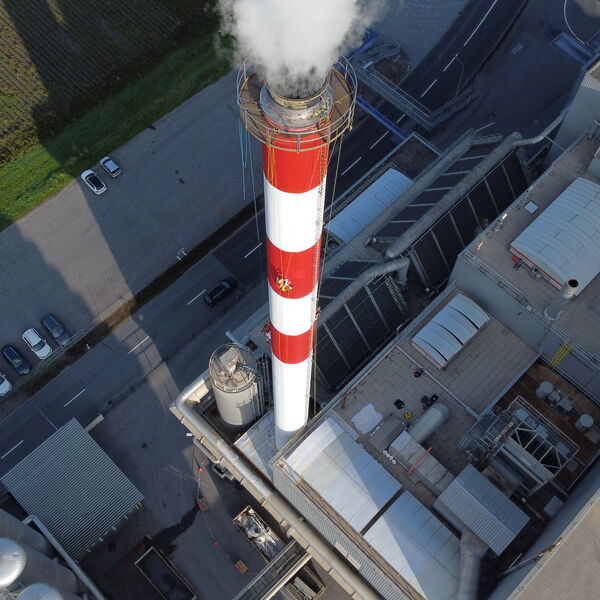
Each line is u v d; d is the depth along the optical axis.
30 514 60.09
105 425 67.81
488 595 44.72
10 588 44.00
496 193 65.81
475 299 57.78
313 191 29.02
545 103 89.25
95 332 72.75
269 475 54.16
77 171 83.56
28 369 70.50
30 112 88.06
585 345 51.06
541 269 53.59
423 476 48.84
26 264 76.94
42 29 95.75
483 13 97.25
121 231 79.44
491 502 46.12
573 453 46.09
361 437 51.66
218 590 60.09
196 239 78.94
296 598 58.22
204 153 85.25
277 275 33.78
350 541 46.50
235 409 53.09
